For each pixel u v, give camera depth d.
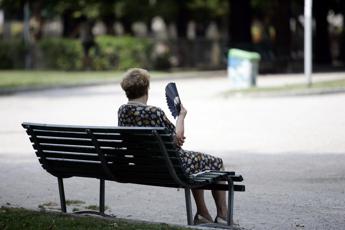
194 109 32.97
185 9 94.69
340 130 24.22
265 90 38.59
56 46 71.75
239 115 29.83
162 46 77.19
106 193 16.02
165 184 11.52
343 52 84.25
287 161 19.34
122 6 87.62
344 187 15.98
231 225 11.51
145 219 13.52
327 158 19.55
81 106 36.41
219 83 51.53
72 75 60.53
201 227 10.92
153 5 90.94
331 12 83.94
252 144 22.38
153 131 10.91
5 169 19.17
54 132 12.03
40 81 53.22
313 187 16.06
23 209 12.50
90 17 73.94
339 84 39.66
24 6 77.25
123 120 11.82
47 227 10.95
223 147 22.05
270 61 63.75
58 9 75.69
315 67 69.38
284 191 15.73
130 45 70.62
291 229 12.52
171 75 59.34
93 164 11.95
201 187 11.73
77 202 15.00
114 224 11.08
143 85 11.84
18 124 29.47
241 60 44.03
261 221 13.17
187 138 24.14
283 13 65.44
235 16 71.00
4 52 73.19
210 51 82.62
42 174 18.34
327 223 12.88
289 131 24.61
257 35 102.19
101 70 70.69
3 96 44.22
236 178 11.55
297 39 90.81
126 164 11.62
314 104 32.31
